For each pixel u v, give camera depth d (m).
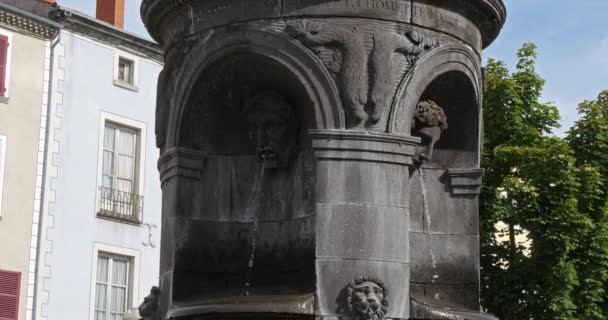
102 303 33.16
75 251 32.62
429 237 11.62
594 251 23.14
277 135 11.15
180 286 11.12
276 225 11.37
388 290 10.13
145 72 35.38
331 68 10.45
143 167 34.84
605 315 24.30
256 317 10.04
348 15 10.55
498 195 22.62
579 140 24.58
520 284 22.19
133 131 35.03
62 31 33.22
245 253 11.43
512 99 23.45
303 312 9.97
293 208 11.25
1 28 31.66
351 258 10.12
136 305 33.81
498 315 22.52
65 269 32.34
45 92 32.72
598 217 23.62
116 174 34.28
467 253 11.70
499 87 23.55
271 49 10.63
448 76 11.23
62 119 32.97
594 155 24.39
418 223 11.62
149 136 35.28
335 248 10.13
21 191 31.77
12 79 31.95
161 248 11.52
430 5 10.92
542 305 21.97
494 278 22.45
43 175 32.28
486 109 23.70
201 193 11.45
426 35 10.84
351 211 10.21
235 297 10.38
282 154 11.21
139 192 34.62
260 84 11.26
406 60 10.70
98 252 33.22
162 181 11.64
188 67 11.20
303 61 10.52
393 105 10.48
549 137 23.58
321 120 10.39
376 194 10.27
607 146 24.31
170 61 11.57
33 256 31.78
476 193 11.76
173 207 11.24
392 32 10.61
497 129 23.56
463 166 11.83
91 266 32.94
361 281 10.07
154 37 12.32
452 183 11.77
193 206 11.36
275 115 11.12
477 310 11.57
